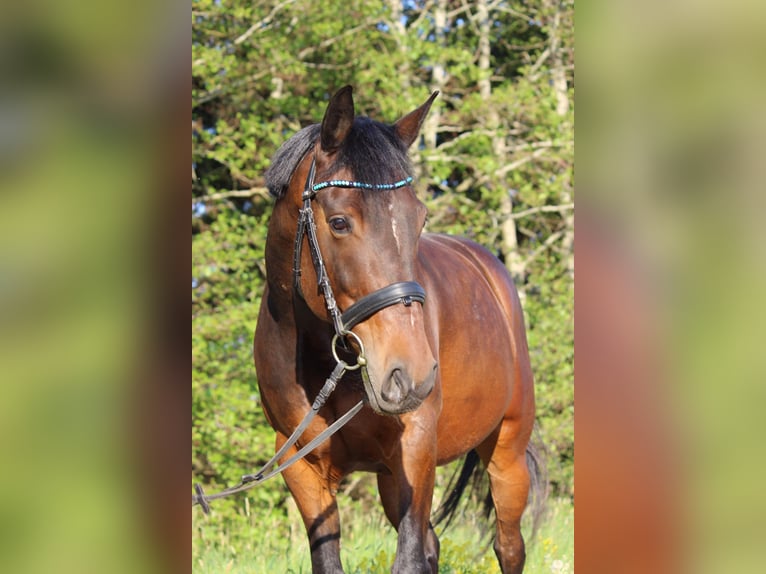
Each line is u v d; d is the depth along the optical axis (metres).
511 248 11.02
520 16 11.16
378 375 3.33
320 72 10.06
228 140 9.66
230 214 10.40
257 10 9.78
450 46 10.99
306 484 4.18
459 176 11.51
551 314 10.62
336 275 3.51
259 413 9.52
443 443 4.73
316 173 3.64
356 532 7.89
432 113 10.73
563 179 10.51
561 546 7.38
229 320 9.39
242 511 9.34
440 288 4.58
